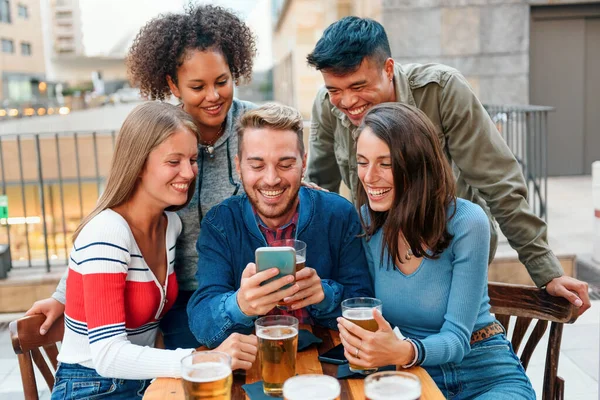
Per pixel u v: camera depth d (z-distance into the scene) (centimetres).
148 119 172
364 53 193
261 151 165
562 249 449
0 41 2783
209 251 181
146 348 161
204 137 211
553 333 185
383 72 201
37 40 3106
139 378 159
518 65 696
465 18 683
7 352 357
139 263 176
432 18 682
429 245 167
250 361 152
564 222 548
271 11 1356
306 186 204
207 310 167
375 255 181
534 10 718
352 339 146
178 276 212
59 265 461
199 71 198
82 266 167
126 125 174
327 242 183
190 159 180
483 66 695
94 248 167
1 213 454
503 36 690
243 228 182
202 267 180
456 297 167
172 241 193
